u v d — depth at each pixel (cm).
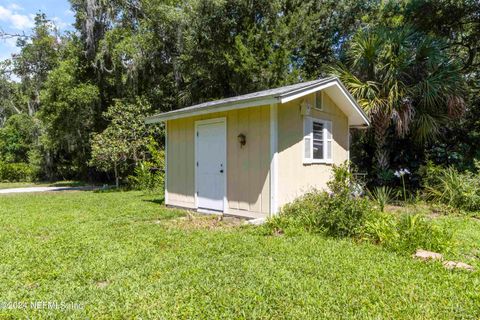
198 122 755
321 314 255
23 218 653
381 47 849
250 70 1212
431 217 646
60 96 1366
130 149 1277
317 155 737
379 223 463
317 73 1392
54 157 1914
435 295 285
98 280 328
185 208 787
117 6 1430
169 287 303
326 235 490
